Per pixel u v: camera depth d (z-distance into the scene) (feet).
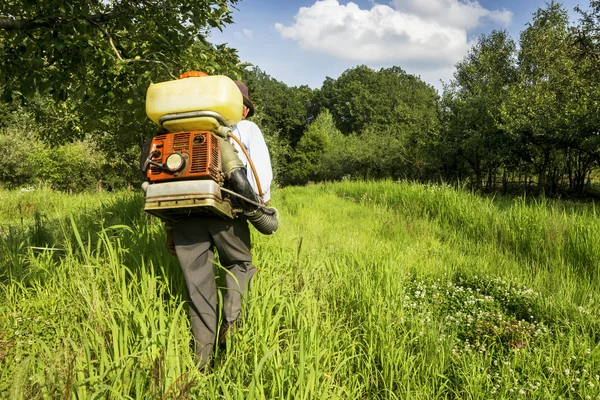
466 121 74.43
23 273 11.29
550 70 69.67
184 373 6.69
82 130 30.25
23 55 15.76
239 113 8.14
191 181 7.38
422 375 8.63
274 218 8.96
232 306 8.43
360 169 132.36
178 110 7.70
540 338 10.35
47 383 5.88
